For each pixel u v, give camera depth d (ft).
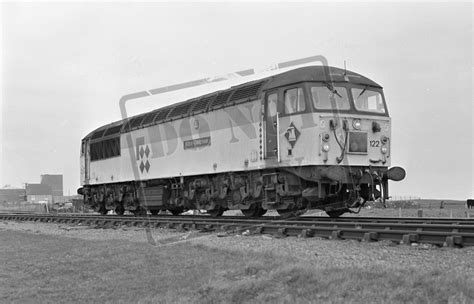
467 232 37.93
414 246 35.58
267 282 25.52
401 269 26.37
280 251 36.45
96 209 98.73
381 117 55.06
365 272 25.89
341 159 51.93
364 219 55.21
